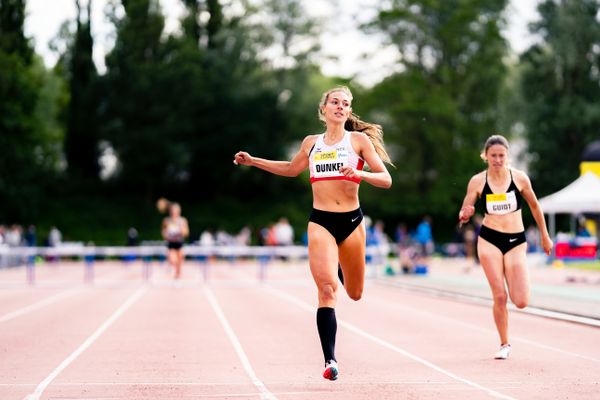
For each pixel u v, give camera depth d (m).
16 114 110.06
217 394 13.08
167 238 46.12
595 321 24.34
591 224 68.19
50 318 26.92
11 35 113.56
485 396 12.86
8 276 57.66
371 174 12.69
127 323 25.25
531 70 113.62
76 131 126.19
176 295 38.16
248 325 24.73
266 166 14.12
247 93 126.19
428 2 107.25
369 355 18.08
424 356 17.88
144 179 123.56
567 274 52.59
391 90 108.44
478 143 111.94
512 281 16.97
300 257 86.75
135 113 123.69
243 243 92.31
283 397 12.81
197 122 128.12
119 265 80.69
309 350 18.95
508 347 17.38
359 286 13.88
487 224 17.22
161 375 15.16
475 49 109.44
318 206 13.27
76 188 124.44
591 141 110.44
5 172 111.12
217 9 128.62
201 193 131.00
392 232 120.44
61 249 47.91
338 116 13.27
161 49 124.69
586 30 109.12
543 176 115.25
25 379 14.65
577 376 14.94
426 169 116.06
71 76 128.38
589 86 112.50
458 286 41.94
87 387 13.76
